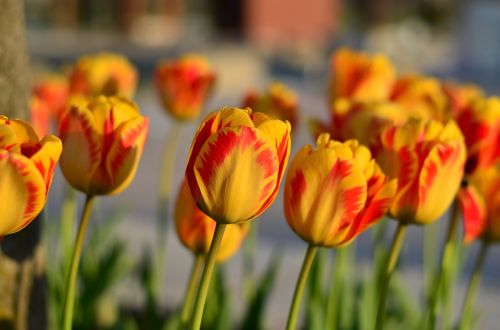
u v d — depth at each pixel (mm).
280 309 1995
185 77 1465
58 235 1701
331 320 1247
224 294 1362
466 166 1120
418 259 2721
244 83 8648
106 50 12766
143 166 4633
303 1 14523
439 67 11359
